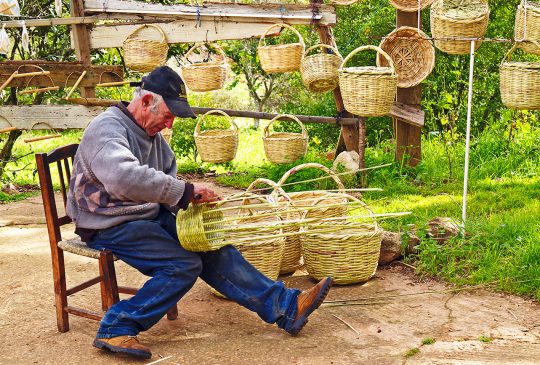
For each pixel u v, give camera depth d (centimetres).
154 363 339
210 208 349
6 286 458
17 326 391
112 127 344
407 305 408
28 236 587
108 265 348
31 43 928
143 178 328
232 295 363
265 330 378
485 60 945
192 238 337
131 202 352
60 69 754
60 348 360
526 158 766
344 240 430
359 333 370
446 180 722
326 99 999
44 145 1185
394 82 600
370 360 336
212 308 412
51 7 924
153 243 345
